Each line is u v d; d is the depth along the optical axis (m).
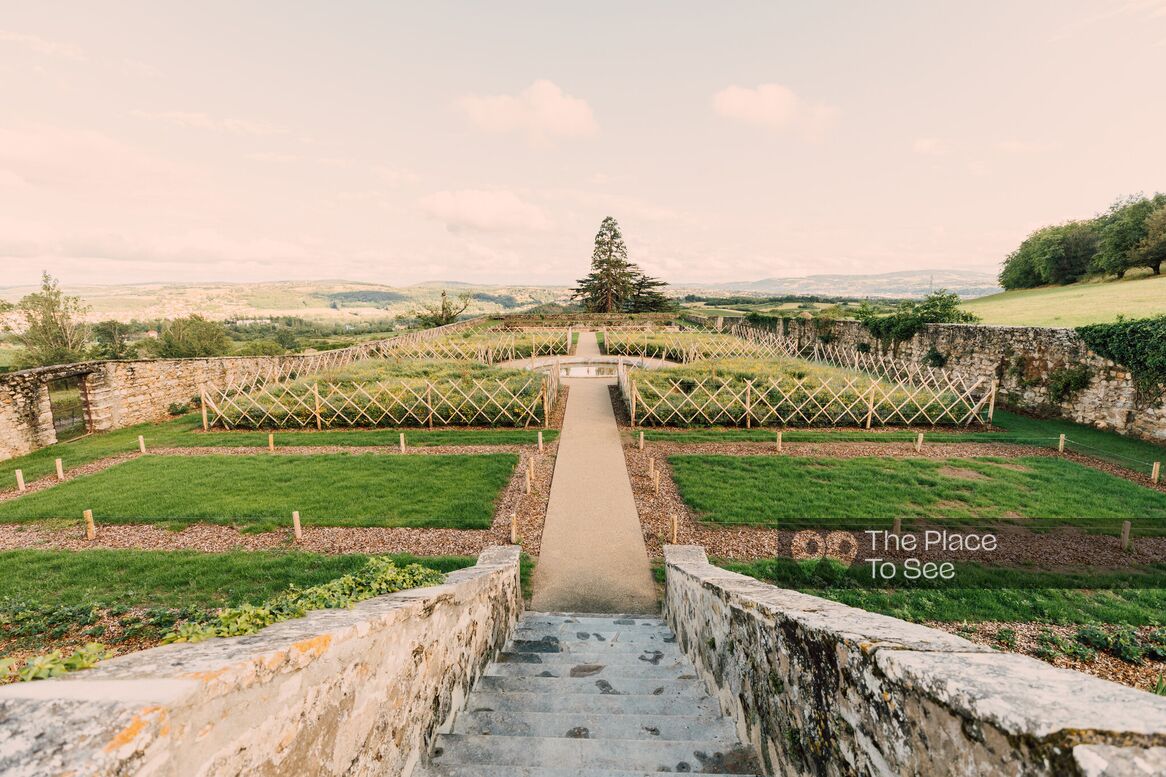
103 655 2.53
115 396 20.45
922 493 12.43
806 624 3.10
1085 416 18.70
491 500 12.54
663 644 7.08
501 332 45.78
